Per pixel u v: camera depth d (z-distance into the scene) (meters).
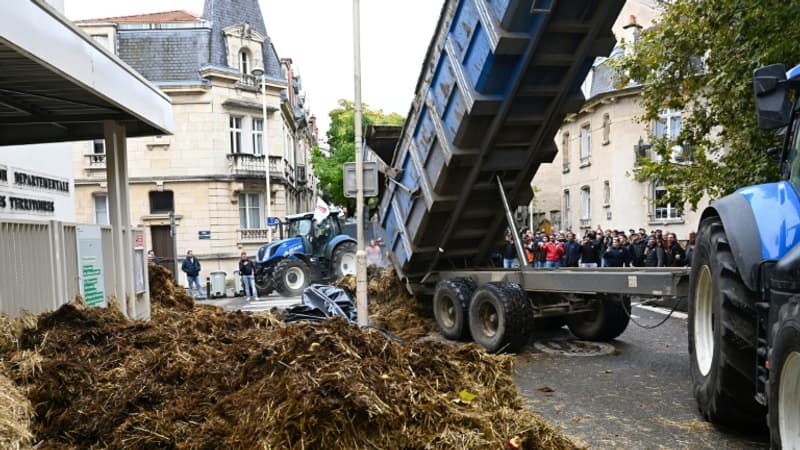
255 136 30.09
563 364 7.07
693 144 9.95
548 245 16.88
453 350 4.29
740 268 3.91
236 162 28.39
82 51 5.26
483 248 9.37
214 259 27.89
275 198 30.20
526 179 8.44
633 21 25.44
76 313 5.06
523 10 6.13
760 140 8.33
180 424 3.49
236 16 30.33
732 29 8.05
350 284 12.16
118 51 28.45
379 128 10.21
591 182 27.23
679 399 5.51
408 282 9.88
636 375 6.46
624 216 24.83
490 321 7.86
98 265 6.91
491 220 8.95
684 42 9.09
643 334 8.98
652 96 10.12
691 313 5.05
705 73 9.41
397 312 10.34
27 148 10.04
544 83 7.01
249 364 3.74
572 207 29.47
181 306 9.83
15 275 5.20
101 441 3.51
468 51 6.85
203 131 27.94
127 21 30.19
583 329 8.47
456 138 7.41
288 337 3.80
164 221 27.73
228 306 16.89
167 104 8.10
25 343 4.57
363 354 3.71
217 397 3.65
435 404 3.40
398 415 3.21
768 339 3.68
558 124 7.68
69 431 3.56
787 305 3.21
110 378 4.00
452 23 7.00
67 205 11.52
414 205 8.76
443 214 8.59
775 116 4.15
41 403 3.68
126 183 8.03
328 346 3.62
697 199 9.77
